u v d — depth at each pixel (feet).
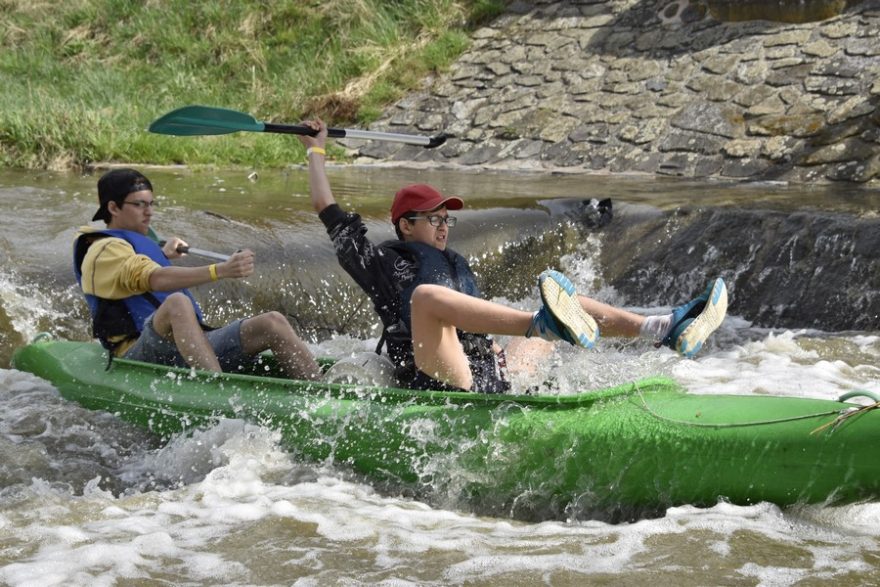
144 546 37.47
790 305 74.38
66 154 119.44
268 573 35.45
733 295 77.36
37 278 65.62
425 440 42.47
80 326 64.34
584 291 82.84
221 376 48.21
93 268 52.37
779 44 120.88
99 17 171.42
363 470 44.04
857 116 107.34
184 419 47.93
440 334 43.04
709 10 129.39
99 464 46.52
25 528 39.37
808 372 61.36
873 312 71.31
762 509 39.06
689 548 36.63
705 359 64.85
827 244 74.64
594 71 130.82
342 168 123.44
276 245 73.72
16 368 58.03
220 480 44.11
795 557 35.91
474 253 80.28
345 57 151.84
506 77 136.77
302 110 145.48
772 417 38.11
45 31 169.68
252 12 165.48
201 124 52.70
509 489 41.06
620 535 38.19
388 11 158.30
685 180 107.24
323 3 163.02
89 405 51.75
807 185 101.19
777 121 111.34
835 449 36.94
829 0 120.06
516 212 84.69
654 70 126.62
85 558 36.42
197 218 81.05
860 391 38.06
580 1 142.82
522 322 40.86
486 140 128.06
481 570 35.53
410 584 34.42
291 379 49.29
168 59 160.45
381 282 46.03
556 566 35.70
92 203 88.38
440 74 142.41
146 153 122.72
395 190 100.83
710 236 80.28
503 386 45.83
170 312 49.75
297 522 39.83
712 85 120.06
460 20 150.10
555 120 126.31
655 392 41.42
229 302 68.54
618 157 116.98
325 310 71.67
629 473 39.52
